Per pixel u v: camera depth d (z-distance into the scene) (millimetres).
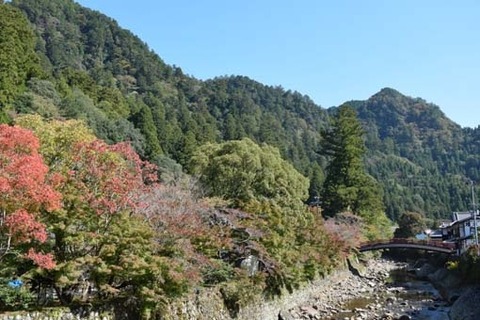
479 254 38219
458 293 37031
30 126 19953
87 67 152875
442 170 198125
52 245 16812
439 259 56625
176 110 119125
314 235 39812
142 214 19109
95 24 173875
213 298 23312
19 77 59594
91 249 17484
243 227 27328
